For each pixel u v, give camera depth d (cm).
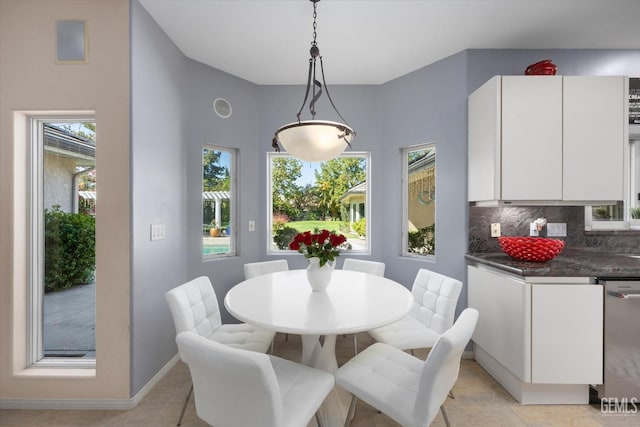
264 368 95
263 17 204
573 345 171
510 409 178
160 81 214
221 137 279
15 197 182
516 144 205
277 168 323
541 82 204
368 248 312
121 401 180
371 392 127
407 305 152
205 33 222
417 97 275
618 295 166
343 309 146
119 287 181
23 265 187
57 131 194
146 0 187
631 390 169
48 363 189
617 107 204
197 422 169
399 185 291
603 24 214
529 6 195
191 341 105
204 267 267
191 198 257
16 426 166
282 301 158
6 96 180
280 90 306
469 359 241
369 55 252
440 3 192
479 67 245
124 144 181
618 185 204
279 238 323
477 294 227
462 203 246
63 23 181
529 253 193
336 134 159
